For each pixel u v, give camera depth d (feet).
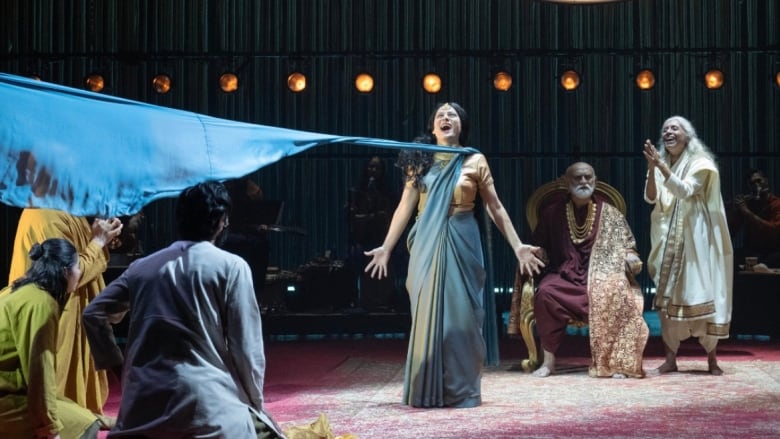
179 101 46.06
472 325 20.38
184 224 11.85
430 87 39.63
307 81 40.14
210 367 11.21
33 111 12.21
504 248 45.80
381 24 46.24
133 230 35.55
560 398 21.52
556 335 25.34
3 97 12.08
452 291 20.42
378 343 34.99
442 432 17.62
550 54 40.16
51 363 13.26
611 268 25.52
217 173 13.25
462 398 20.36
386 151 46.37
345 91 46.52
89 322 11.41
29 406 13.14
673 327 25.43
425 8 46.26
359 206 39.55
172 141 13.09
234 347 11.35
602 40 45.88
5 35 45.03
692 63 45.70
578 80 39.83
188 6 46.09
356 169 46.55
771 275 34.88
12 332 13.30
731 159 45.65
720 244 25.21
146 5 45.88
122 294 11.53
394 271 38.60
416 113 46.34
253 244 37.14
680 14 45.65
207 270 11.39
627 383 23.85
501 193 46.24
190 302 11.25
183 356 11.17
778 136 45.39
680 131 25.79
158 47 46.03
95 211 12.44
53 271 13.61
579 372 25.99
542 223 26.50
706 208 25.38
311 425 15.71
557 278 25.79
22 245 16.69
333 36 46.32
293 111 46.52
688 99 45.70
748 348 32.04
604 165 45.83
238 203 37.55
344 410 20.31
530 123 46.21
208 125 13.44
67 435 14.58
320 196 46.62
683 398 21.33
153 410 11.03
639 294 25.41
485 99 46.21
